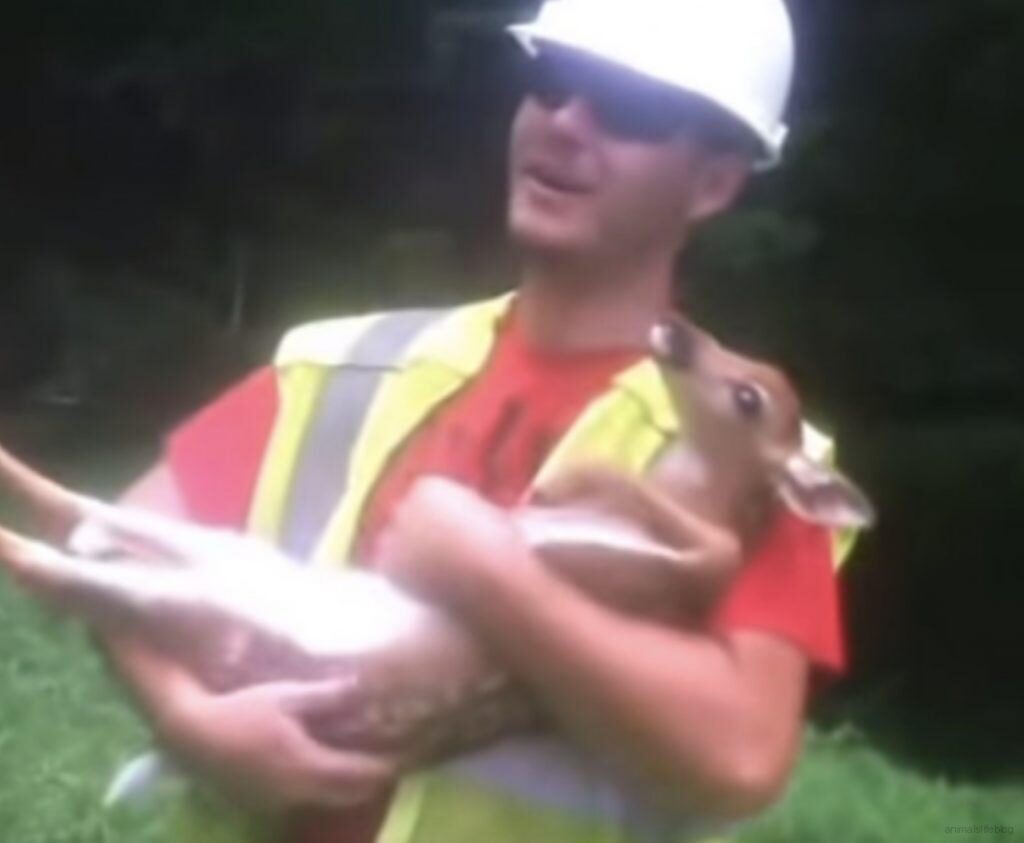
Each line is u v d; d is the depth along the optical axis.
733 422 3.80
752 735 3.70
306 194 14.20
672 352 3.84
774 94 3.92
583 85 3.87
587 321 3.89
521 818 3.74
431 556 3.67
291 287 13.90
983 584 13.95
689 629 3.72
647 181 3.86
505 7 14.12
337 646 3.71
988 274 13.98
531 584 3.64
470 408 3.90
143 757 4.01
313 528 3.92
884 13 13.96
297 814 3.77
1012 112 13.92
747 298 13.44
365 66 14.20
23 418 12.77
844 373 13.84
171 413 12.95
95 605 3.76
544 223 3.87
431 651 3.68
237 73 14.26
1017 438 13.97
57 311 13.11
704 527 3.70
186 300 13.43
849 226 13.88
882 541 13.98
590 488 3.70
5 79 14.50
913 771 11.30
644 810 3.77
